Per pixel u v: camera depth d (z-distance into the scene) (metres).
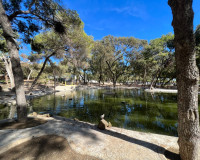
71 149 2.31
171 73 20.39
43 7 4.80
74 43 8.23
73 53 8.81
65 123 3.92
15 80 3.91
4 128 3.33
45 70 20.47
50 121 4.11
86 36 9.44
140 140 2.81
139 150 2.35
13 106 7.71
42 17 5.17
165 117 5.54
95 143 2.60
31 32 5.84
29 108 7.48
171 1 1.82
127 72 27.11
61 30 6.04
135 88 22.47
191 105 1.81
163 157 2.12
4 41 7.09
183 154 1.96
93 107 7.77
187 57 1.72
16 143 2.47
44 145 2.41
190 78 1.75
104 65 23.59
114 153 2.23
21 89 4.00
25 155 2.07
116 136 3.02
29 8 4.43
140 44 19.84
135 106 7.93
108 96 12.84
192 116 1.81
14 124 3.69
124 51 20.36
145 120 5.14
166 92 15.43
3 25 3.65
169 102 9.07
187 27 1.64
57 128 3.40
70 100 10.41
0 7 3.61
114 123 4.80
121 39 19.27
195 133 1.82
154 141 2.78
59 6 4.99
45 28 6.32
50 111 6.75
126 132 3.34
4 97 10.22
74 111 6.77
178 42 1.75
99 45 18.06
